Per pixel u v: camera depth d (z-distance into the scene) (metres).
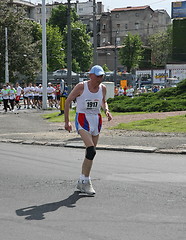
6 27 47.38
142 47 94.31
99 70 5.64
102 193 5.84
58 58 75.19
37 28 76.19
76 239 4.01
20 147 10.81
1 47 49.72
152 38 99.56
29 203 5.38
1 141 12.09
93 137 6.04
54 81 61.78
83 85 5.78
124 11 108.81
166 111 19.92
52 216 4.77
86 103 5.79
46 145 11.16
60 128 15.27
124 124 14.62
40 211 4.99
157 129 12.93
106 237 4.04
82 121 5.83
